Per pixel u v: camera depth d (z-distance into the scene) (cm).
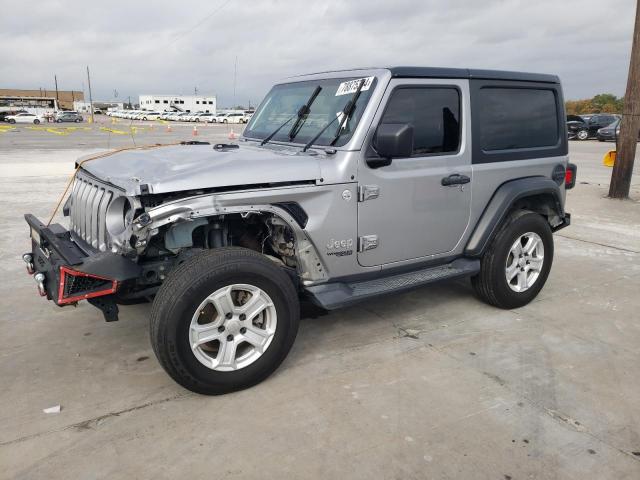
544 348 402
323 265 367
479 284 465
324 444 285
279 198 334
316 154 369
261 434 294
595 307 486
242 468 266
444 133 408
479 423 304
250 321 332
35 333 421
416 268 423
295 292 345
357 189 363
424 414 313
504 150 446
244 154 369
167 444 285
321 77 430
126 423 303
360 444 285
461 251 441
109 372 361
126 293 339
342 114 373
